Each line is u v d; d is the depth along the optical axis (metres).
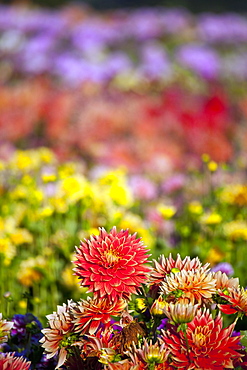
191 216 4.42
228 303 1.84
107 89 9.71
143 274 1.81
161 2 21.12
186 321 1.62
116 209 4.18
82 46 10.90
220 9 20.42
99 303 1.79
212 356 1.62
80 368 1.83
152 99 8.93
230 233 3.79
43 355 2.25
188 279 1.80
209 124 7.41
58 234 3.86
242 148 7.40
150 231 4.30
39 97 8.37
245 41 12.00
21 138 7.88
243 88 10.59
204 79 10.43
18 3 15.78
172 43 11.31
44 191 4.75
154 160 6.95
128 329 1.77
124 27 11.55
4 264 3.50
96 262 1.78
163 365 1.68
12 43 11.26
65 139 7.57
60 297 3.37
